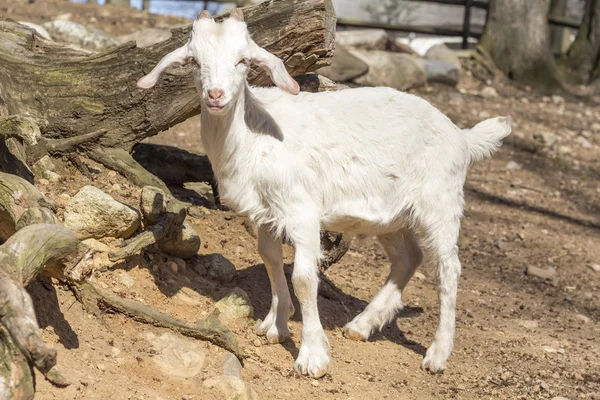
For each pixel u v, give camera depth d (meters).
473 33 14.48
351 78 11.38
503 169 9.90
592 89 14.01
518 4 13.58
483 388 4.48
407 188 4.51
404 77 11.95
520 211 8.70
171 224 4.66
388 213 4.49
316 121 4.27
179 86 5.14
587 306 6.52
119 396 3.34
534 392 4.54
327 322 5.04
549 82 13.59
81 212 4.39
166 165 5.91
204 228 5.46
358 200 4.39
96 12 12.30
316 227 4.17
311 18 4.98
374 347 4.79
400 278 4.91
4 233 3.89
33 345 2.88
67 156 5.08
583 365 5.11
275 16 4.95
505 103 12.45
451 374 4.62
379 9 18.98
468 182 9.33
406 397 4.16
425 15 20.92
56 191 4.82
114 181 5.17
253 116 4.09
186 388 3.61
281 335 4.42
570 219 8.71
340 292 5.62
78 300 3.95
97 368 3.53
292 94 4.12
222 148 4.04
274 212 4.13
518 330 5.69
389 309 4.87
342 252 5.61
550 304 6.45
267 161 4.07
